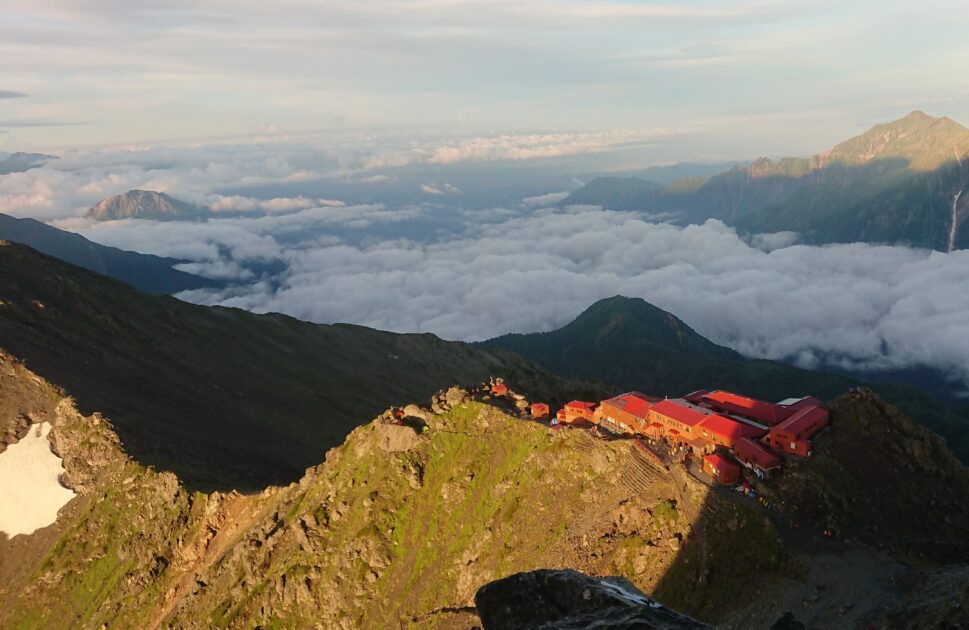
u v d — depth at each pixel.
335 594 125.62
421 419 148.12
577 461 118.75
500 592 37.59
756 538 92.00
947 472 109.00
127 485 188.75
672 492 103.81
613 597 34.38
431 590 117.50
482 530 119.38
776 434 108.56
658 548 97.81
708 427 114.88
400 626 115.56
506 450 131.50
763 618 81.50
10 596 178.12
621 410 130.75
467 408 144.38
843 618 76.94
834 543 90.75
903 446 110.69
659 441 119.31
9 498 198.00
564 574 36.91
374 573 125.06
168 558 170.75
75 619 168.25
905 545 92.38
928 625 67.00
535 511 115.94
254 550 145.75
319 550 133.62
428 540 125.12
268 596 133.62
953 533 97.81
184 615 146.50
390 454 141.00
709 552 93.56
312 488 151.38
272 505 160.00
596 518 107.62
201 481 186.62
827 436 109.44
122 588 168.75
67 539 184.62
